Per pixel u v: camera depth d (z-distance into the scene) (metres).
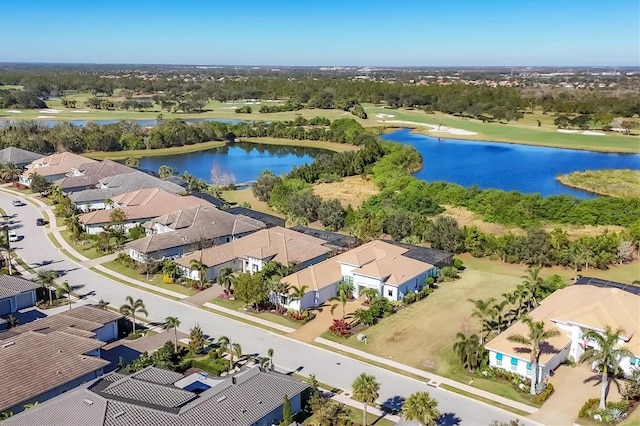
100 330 56.38
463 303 65.56
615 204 97.88
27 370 44.69
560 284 66.31
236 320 61.62
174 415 37.78
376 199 109.00
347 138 192.88
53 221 100.38
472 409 44.62
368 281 66.88
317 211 99.06
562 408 44.62
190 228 84.44
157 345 56.03
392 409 44.75
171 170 133.00
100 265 79.06
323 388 47.78
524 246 78.88
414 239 85.12
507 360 49.72
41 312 63.75
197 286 70.56
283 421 40.78
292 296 62.19
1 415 40.19
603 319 51.69
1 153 142.62
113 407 37.75
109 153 174.75
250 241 78.44
